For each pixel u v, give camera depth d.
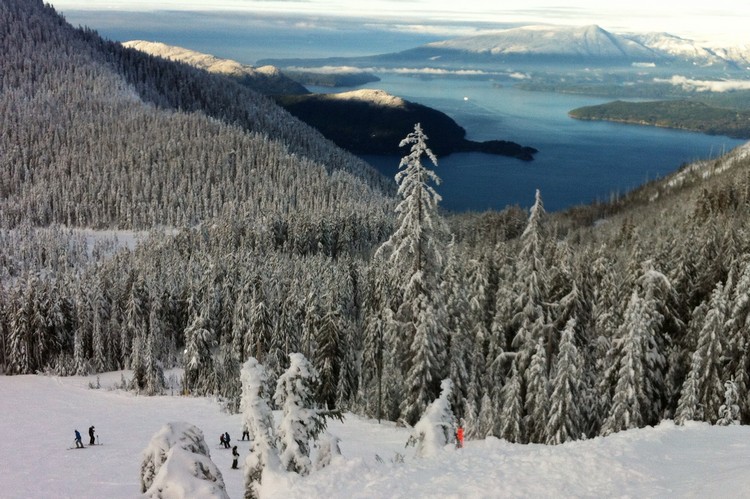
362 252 158.00
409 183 38.19
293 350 75.12
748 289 45.03
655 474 18.09
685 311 56.78
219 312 100.94
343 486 20.05
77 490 38.31
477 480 18.92
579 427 40.09
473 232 153.00
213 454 45.00
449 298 52.09
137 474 41.75
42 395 73.88
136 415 62.31
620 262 78.50
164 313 103.94
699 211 110.00
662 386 42.94
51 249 190.12
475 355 53.28
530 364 42.56
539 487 17.81
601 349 50.72
